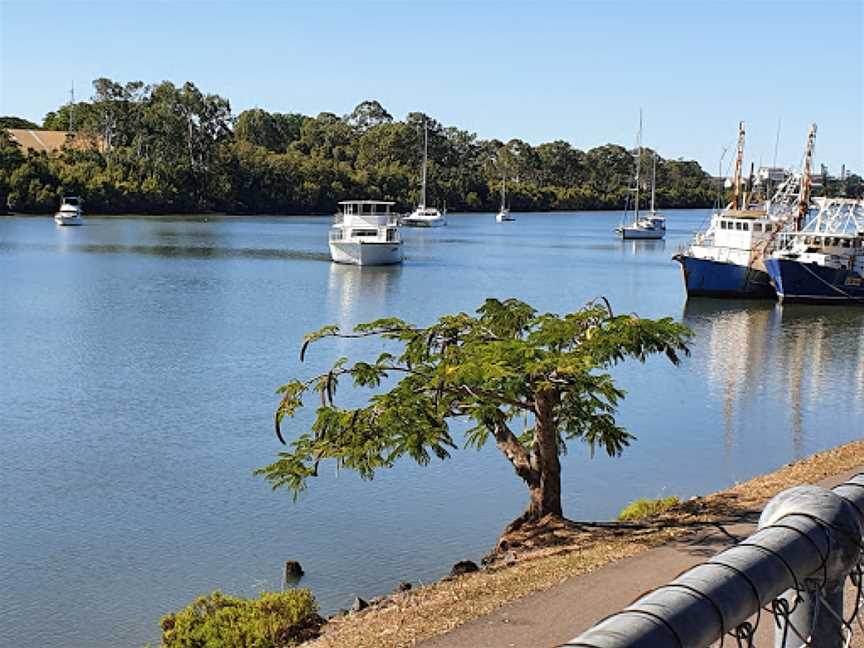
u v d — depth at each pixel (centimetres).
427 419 1350
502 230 14400
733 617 351
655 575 1116
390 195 17112
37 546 1759
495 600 1053
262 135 19000
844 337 5006
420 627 995
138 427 2659
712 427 2820
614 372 3634
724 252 6856
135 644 1391
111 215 14100
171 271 7219
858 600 494
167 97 15725
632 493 2125
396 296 6250
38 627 1437
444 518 1905
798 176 7394
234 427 2673
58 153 15425
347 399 3045
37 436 2547
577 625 970
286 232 11875
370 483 2106
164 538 1803
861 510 433
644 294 6812
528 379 1373
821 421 2964
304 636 1096
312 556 1717
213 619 1125
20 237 10162
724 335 5028
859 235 6419
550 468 1441
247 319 4947
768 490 1537
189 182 15075
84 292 5853
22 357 3688
